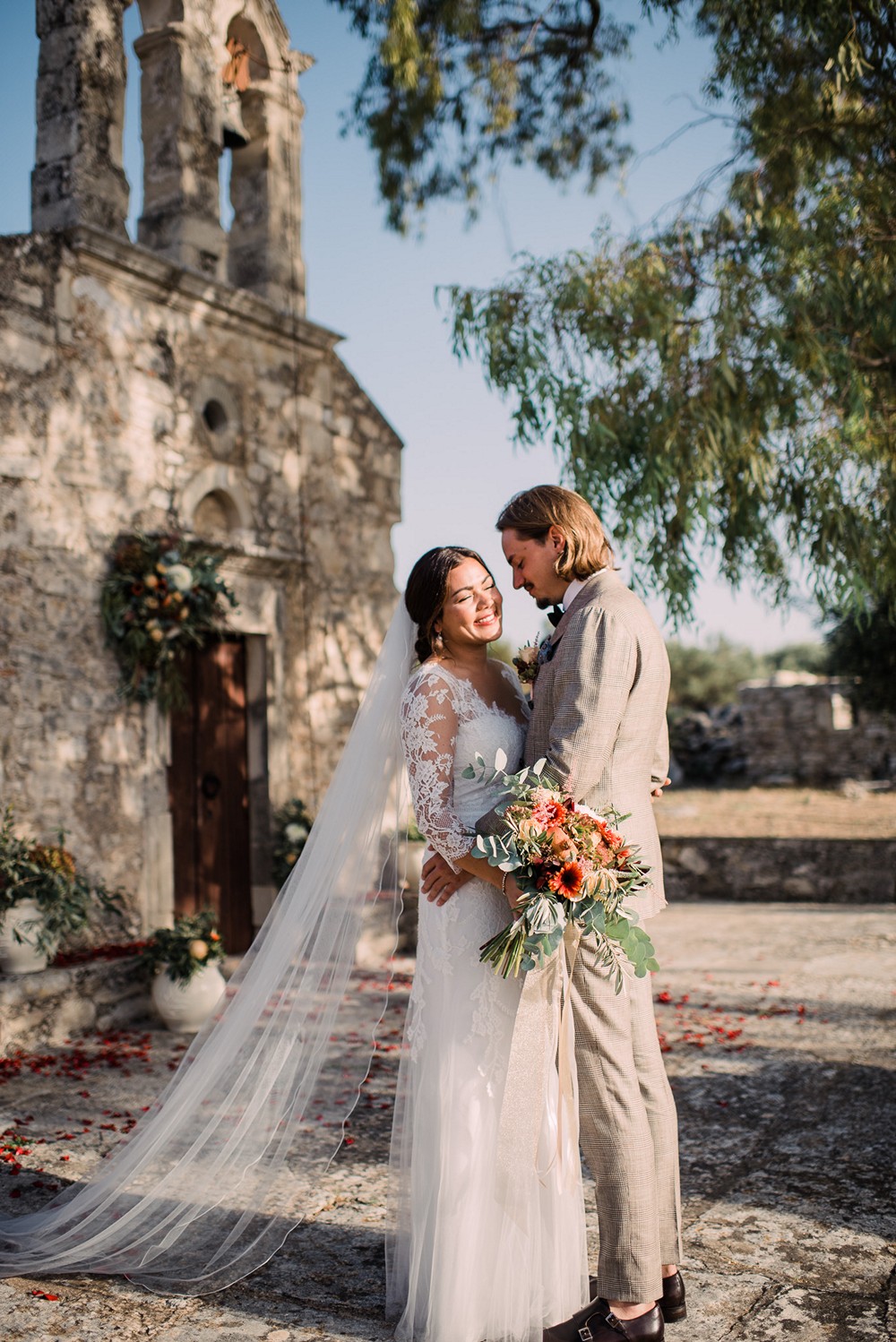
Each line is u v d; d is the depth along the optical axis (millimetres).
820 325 5562
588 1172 3338
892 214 5508
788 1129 3559
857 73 5281
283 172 7273
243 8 6875
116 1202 2719
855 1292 2408
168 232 6379
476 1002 2346
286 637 7023
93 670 5582
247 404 6832
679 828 15477
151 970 5234
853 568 5641
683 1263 2582
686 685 28391
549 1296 2264
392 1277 2402
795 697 21531
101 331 5754
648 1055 2262
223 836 6621
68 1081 4258
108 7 5844
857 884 9375
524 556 2387
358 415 7867
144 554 5762
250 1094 2707
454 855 2297
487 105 7699
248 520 6758
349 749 2723
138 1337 2283
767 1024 5020
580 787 2158
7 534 5176
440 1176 2287
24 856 4945
